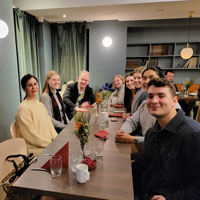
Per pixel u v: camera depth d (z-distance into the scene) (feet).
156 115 3.22
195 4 10.32
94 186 2.83
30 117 5.33
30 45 12.61
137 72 7.22
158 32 15.87
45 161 3.61
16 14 10.78
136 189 4.12
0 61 7.44
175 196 2.97
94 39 14.98
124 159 3.67
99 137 4.74
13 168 4.15
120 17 13.37
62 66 15.49
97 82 15.74
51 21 14.53
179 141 3.02
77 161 3.51
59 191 2.71
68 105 9.12
